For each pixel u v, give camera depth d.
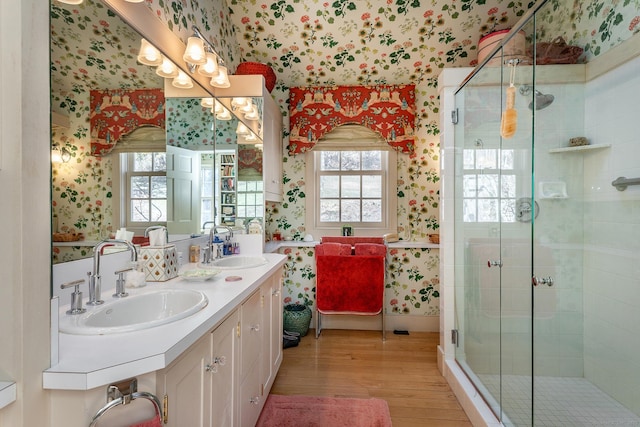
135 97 1.44
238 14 2.62
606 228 1.83
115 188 1.30
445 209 2.36
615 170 1.77
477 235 2.12
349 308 2.87
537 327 1.95
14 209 0.66
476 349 2.08
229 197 2.48
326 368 2.34
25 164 0.67
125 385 0.73
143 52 1.50
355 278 2.85
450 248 2.32
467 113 2.22
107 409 0.70
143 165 1.50
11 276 0.66
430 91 3.12
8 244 0.66
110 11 1.28
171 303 1.26
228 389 1.21
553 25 2.19
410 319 3.09
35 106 0.69
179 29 1.85
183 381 0.89
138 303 1.18
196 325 0.92
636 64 1.64
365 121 3.09
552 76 1.98
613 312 1.79
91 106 1.18
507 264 1.96
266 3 2.53
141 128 1.48
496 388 1.86
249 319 1.47
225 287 1.36
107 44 1.26
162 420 0.78
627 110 1.70
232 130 2.48
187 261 1.94
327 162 3.31
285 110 3.22
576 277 1.97
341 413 1.80
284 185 3.25
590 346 1.93
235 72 2.75
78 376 0.68
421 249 3.06
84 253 1.15
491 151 2.03
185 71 1.90
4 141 0.67
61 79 1.04
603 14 1.83
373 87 3.11
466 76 2.34
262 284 1.70
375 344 2.78
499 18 2.56
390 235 3.10
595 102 1.89
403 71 3.01
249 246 2.44
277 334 2.11
